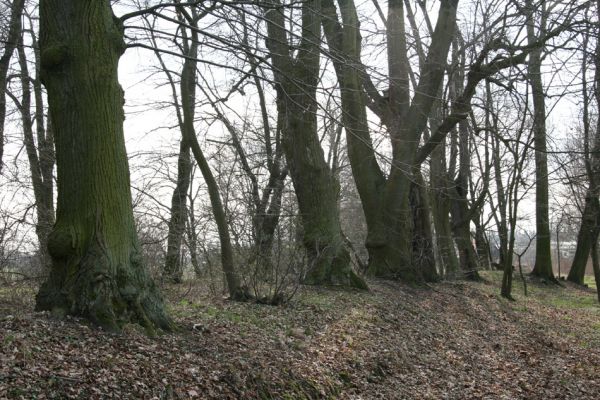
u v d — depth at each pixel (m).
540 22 16.41
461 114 18.22
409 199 20.47
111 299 7.47
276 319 10.62
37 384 5.50
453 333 13.84
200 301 11.60
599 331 17.41
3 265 12.21
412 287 17.94
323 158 15.08
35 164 15.16
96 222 7.58
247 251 12.16
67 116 7.66
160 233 14.01
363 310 12.89
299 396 7.68
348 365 9.36
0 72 14.20
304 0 9.52
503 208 33.91
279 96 15.28
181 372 6.85
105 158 7.71
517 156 21.03
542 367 12.30
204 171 11.92
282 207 13.05
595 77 16.81
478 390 10.09
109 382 6.02
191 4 8.95
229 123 15.39
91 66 7.68
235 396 6.91
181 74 12.52
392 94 19.44
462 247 27.31
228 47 9.55
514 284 28.12
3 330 6.44
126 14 8.55
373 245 18.50
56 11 7.66
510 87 16.77
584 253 32.38
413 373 10.23
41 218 13.68
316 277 14.62
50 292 7.59
